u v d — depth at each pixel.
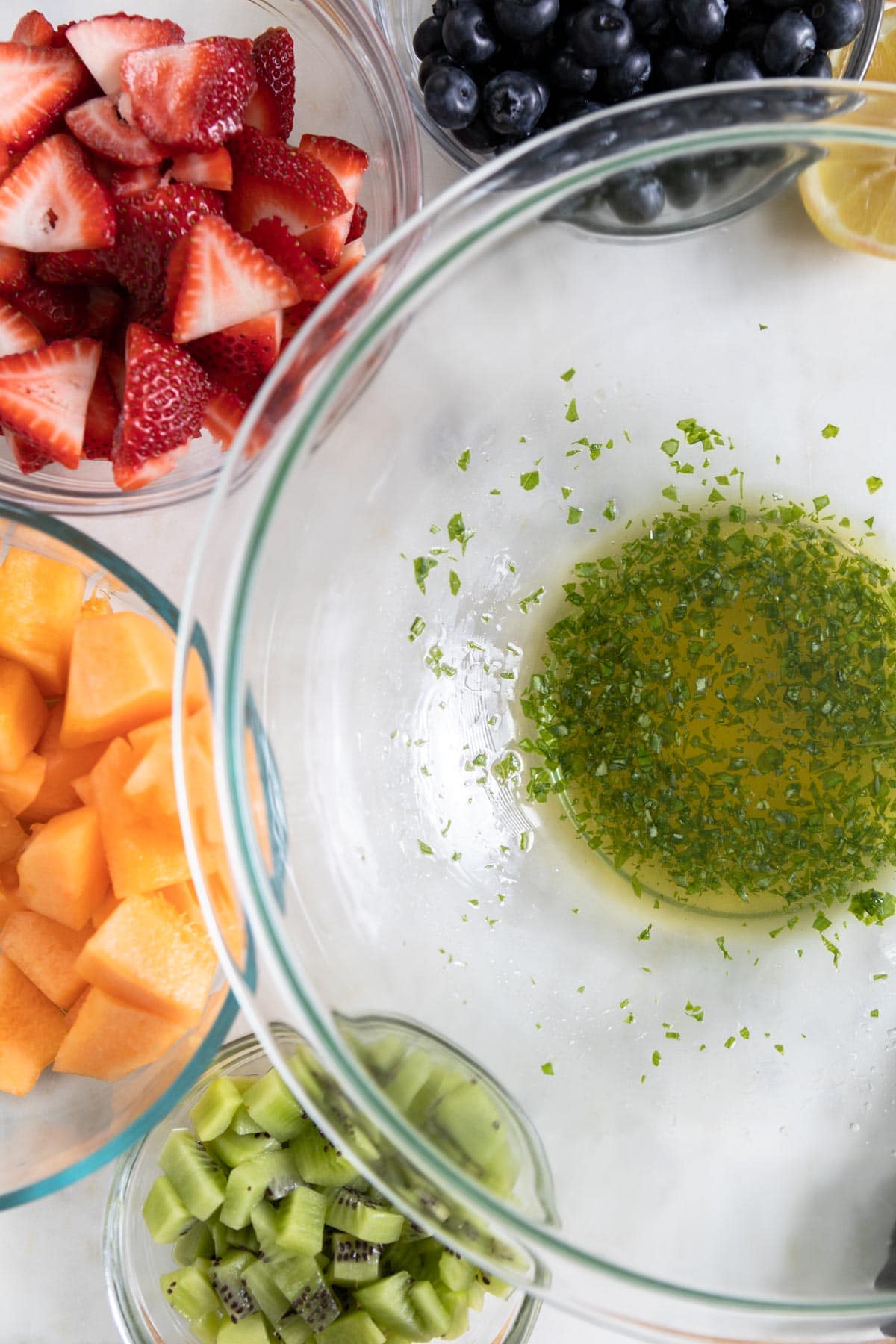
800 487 0.56
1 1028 0.54
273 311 0.54
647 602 0.56
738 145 0.49
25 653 0.53
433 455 0.53
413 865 0.53
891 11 0.58
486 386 0.52
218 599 0.49
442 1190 0.49
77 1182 0.57
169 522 0.58
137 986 0.52
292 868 0.51
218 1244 0.56
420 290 0.49
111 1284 0.55
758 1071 0.54
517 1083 0.52
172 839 0.53
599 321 0.52
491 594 0.55
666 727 0.55
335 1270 0.54
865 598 0.56
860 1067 0.54
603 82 0.55
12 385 0.54
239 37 0.57
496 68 0.55
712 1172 0.53
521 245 0.50
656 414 0.54
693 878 0.55
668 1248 0.52
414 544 0.54
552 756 0.55
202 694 0.49
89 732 0.53
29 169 0.53
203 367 0.56
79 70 0.54
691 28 0.54
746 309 0.53
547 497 0.55
